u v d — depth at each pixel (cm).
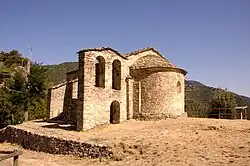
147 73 3300
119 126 2950
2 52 7100
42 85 5522
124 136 2402
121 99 3241
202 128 2580
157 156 1842
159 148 1986
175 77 3372
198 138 2228
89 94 2866
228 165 1566
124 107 3278
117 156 1922
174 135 2342
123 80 3309
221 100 4359
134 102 3325
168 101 3262
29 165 1952
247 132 2412
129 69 3428
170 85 3303
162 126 2756
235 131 2458
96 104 2923
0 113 4359
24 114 4728
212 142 2100
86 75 2862
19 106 4716
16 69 6369
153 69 3275
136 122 3125
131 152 1961
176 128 2616
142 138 2267
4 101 4472
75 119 3219
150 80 3281
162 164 1669
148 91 3275
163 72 3284
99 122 2931
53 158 2186
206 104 5828
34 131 2750
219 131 2473
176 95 3353
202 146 2000
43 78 5547
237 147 1944
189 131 2486
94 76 2950
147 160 1786
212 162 1636
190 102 6019
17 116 4456
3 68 6294
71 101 3450
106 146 2019
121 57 3312
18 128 2986
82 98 2820
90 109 2855
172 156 1812
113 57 3200
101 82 3123
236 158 1695
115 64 3362
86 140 2262
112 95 3123
